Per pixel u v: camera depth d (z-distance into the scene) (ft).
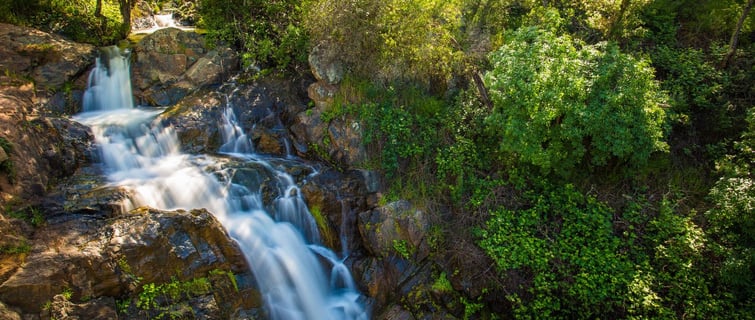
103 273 19.86
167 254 21.59
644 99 25.90
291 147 33.53
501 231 26.50
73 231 21.70
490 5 36.09
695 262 24.77
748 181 24.77
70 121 29.91
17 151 24.18
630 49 35.37
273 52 38.24
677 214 27.30
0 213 21.29
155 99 36.17
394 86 32.60
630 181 28.68
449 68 32.50
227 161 30.37
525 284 25.07
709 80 32.81
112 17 44.88
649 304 23.18
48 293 18.60
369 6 31.07
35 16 39.70
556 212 27.07
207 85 36.78
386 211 27.94
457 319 25.16
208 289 22.16
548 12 30.50
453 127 30.63
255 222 27.07
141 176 28.12
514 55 26.50
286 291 25.26
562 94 25.41
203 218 23.26
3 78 31.76
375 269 27.12
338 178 30.27
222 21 40.91
